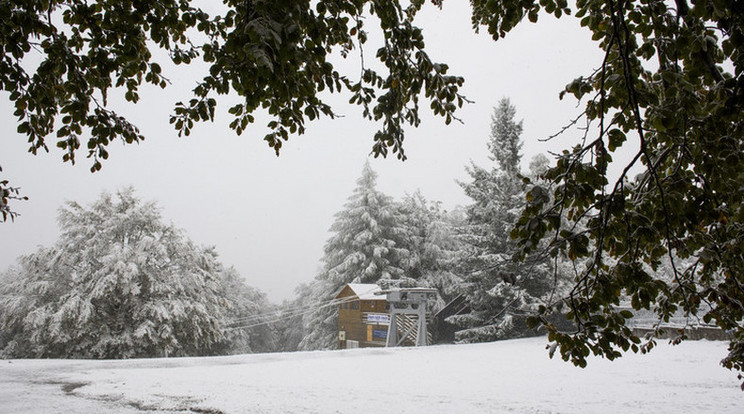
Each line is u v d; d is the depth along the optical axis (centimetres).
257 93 222
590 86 287
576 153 264
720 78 247
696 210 258
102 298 2398
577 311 243
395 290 2386
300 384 984
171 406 774
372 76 340
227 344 3591
